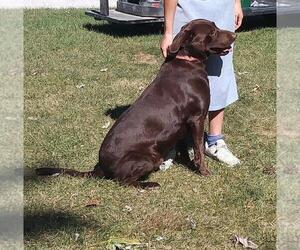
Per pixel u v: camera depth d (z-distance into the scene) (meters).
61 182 4.60
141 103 4.64
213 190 4.57
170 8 4.78
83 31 9.50
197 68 4.68
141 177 4.68
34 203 4.39
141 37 9.09
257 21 10.44
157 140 4.60
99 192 4.50
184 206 4.37
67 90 6.66
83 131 5.54
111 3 11.45
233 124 5.75
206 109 4.71
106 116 5.92
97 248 3.96
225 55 4.85
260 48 8.47
